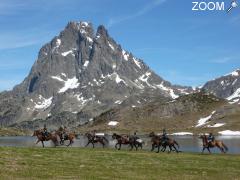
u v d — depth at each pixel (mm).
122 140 85562
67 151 62469
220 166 53750
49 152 59469
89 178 40719
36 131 84438
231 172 49094
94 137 96250
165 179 42562
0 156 50344
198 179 43562
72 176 41250
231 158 63844
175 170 48906
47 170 43875
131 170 47375
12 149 59156
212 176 45844
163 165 52562
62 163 49500
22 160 49156
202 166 53156
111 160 54719
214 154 74438
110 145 131375
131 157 59344
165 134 78500
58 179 39250
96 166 48781
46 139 83938
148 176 43875
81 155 58344
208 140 79375
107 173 44312
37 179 38594
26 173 41156
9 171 41469
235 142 159000
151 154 66062
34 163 47906
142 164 52562
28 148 62656
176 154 69938
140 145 86250
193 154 72312
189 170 49344
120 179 41125
